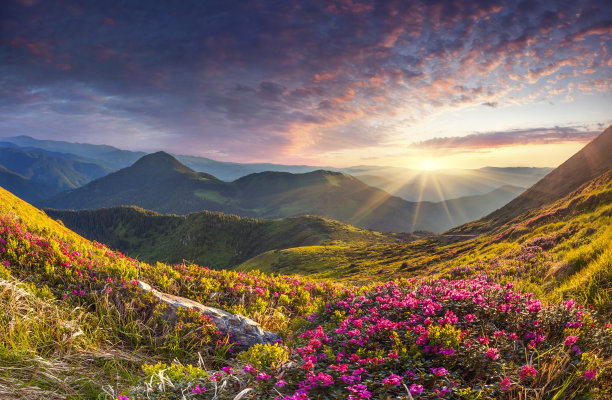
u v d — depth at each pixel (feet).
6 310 19.52
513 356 13.66
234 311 26.89
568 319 16.29
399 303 18.92
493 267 60.64
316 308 26.07
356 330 16.12
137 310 23.93
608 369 12.78
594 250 32.07
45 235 36.50
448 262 131.23
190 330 22.12
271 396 11.94
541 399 11.15
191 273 33.60
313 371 13.03
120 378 16.92
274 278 38.58
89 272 27.58
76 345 18.83
